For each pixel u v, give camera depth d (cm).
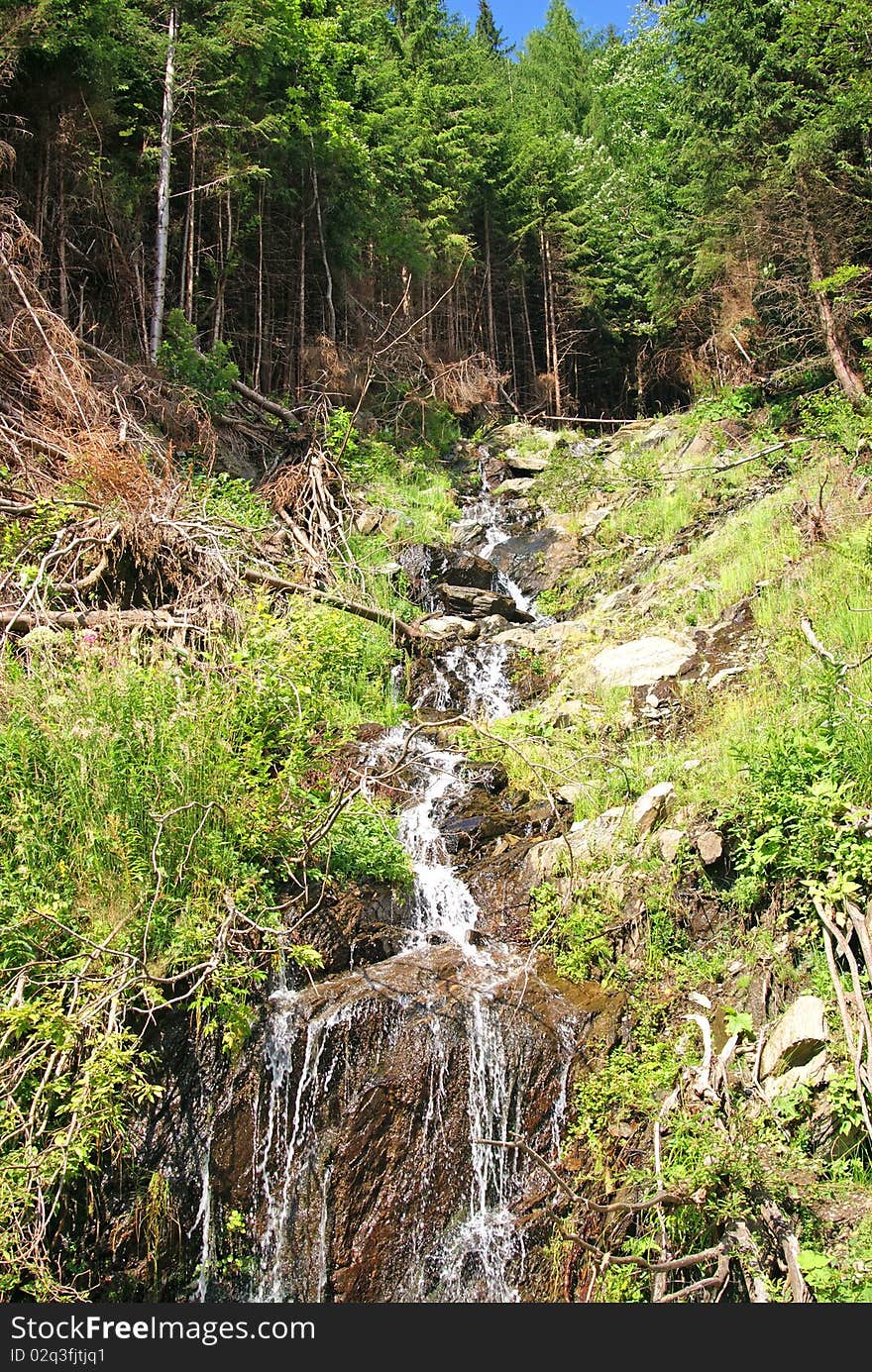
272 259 1988
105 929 584
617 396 3161
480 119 2734
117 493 992
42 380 1123
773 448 1395
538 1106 634
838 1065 552
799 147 1523
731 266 1764
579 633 1205
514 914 780
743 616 1055
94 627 848
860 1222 494
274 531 1269
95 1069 516
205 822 645
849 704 739
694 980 661
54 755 638
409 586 1340
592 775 902
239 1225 576
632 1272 525
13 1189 489
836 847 636
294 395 1856
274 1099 604
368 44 2436
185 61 1636
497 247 2834
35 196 1401
